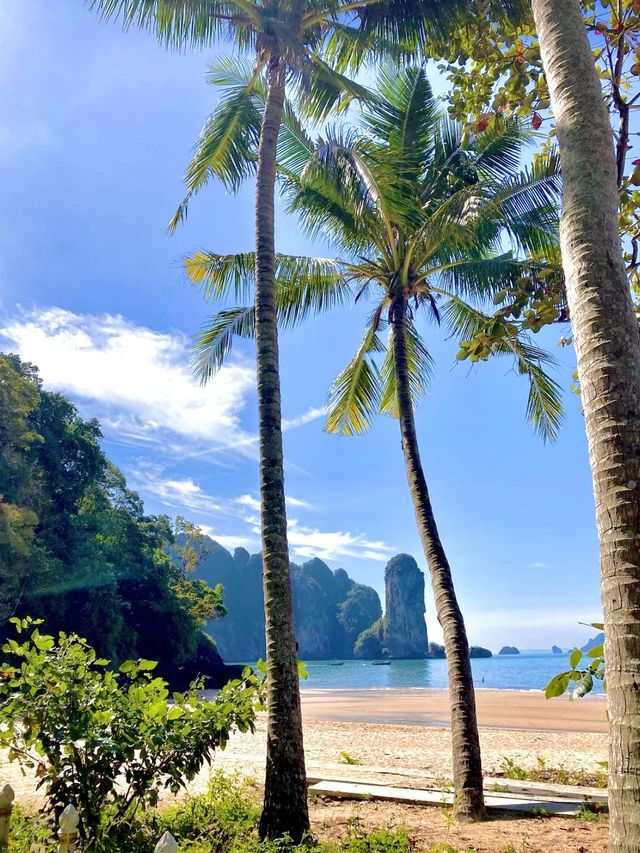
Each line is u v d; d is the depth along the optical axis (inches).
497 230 312.8
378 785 274.8
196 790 273.9
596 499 85.9
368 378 436.5
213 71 353.4
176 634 1670.8
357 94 316.5
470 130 222.7
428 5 277.9
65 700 164.4
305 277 376.2
